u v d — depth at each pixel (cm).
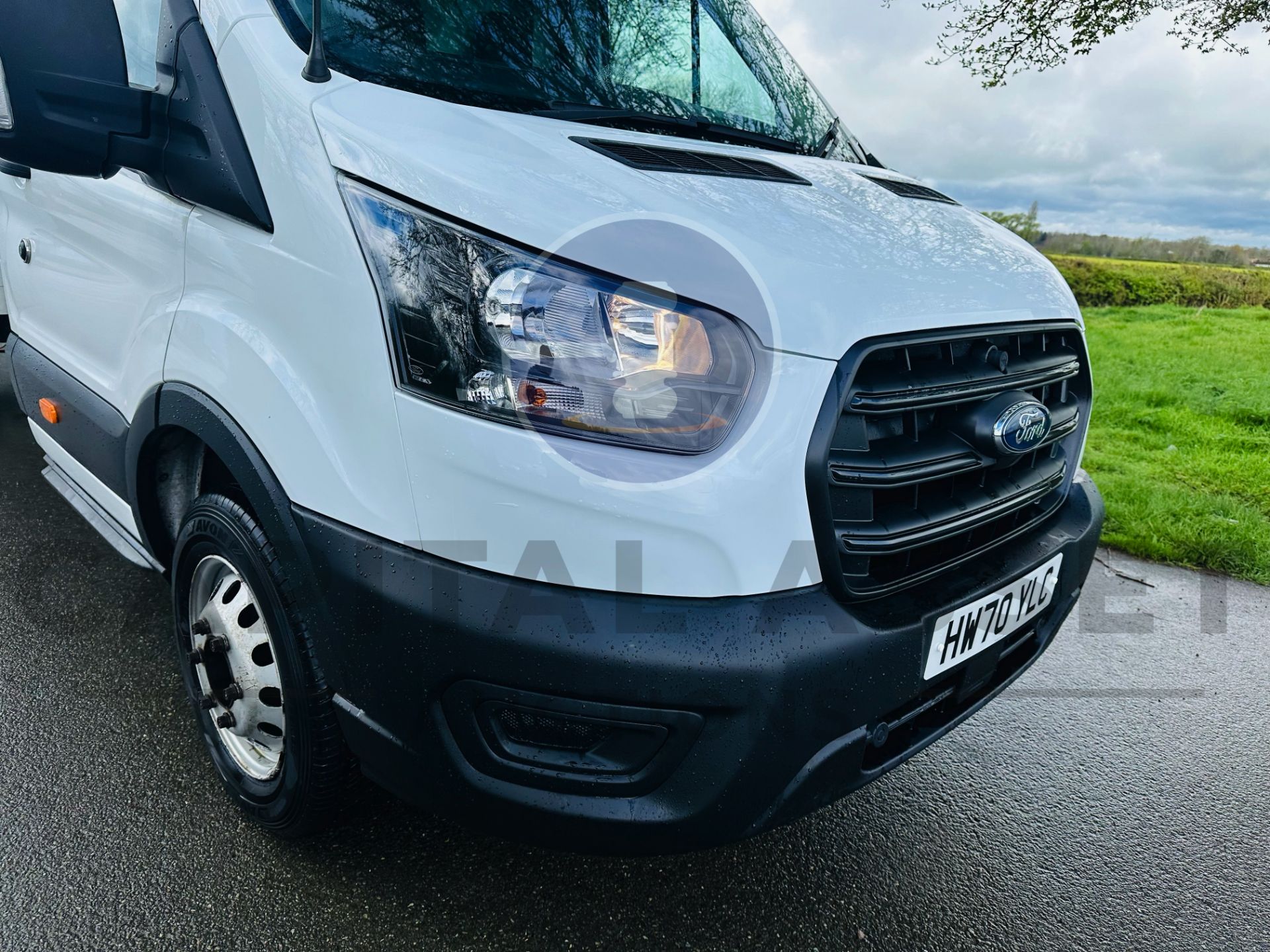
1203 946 190
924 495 159
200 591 202
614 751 140
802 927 186
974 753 258
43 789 207
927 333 153
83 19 159
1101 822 229
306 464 151
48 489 390
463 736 143
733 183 168
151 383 194
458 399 135
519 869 194
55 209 248
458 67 185
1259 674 311
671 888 193
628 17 228
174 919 174
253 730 190
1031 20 632
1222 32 610
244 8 168
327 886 185
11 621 280
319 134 150
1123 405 753
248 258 162
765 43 281
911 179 244
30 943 166
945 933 188
